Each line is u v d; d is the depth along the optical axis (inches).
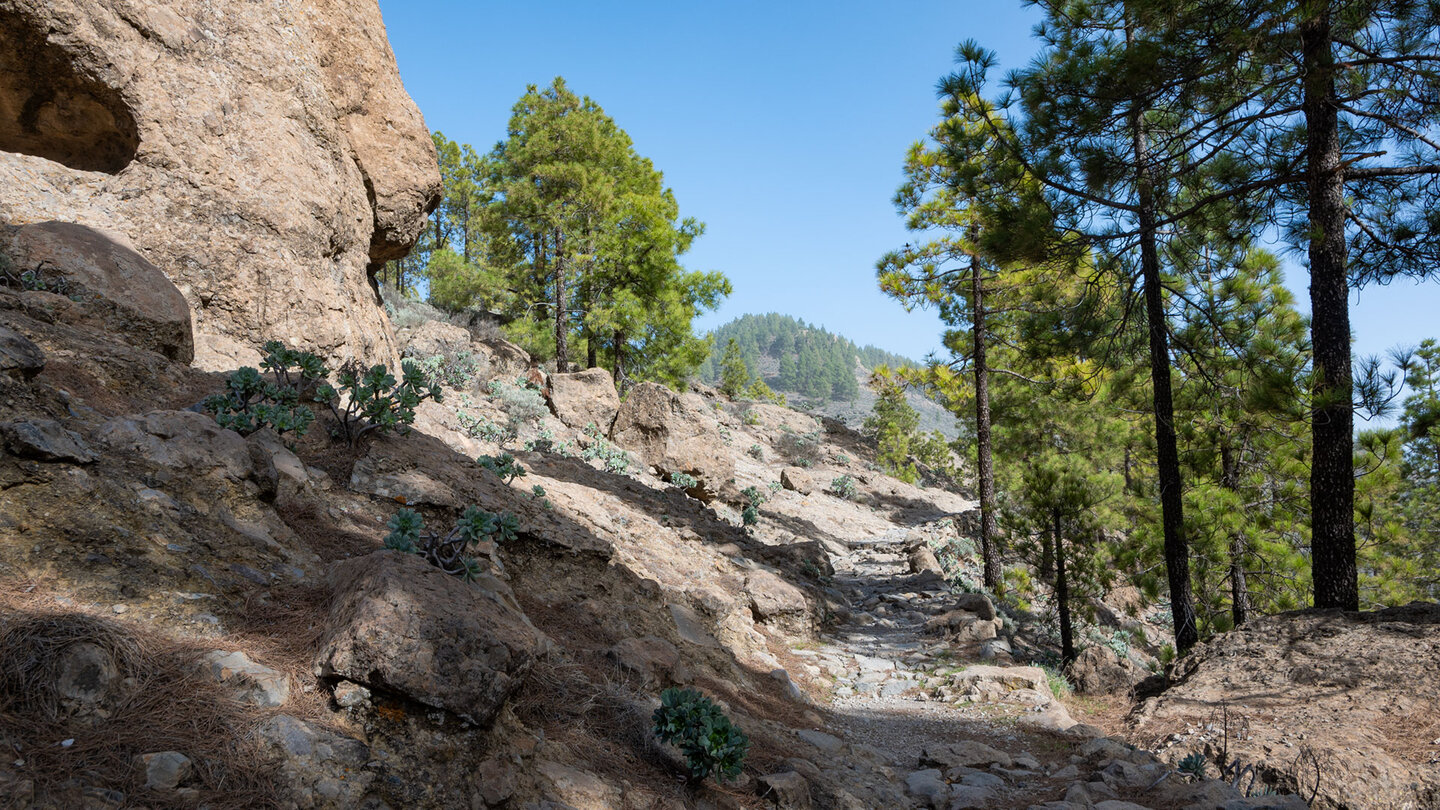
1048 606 580.1
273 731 127.3
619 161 1251.2
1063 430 829.2
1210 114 416.5
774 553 569.0
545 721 180.5
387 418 288.7
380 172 510.9
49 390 190.7
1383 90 390.9
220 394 251.8
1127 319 499.5
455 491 285.7
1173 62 373.4
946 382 866.1
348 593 157.6
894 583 666.8
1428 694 299.3
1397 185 414.0
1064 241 442.9
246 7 412.2
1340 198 390.9
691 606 371.6
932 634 488.7
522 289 1218.6
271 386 249.0
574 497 442.0
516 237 1218.6
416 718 141.3
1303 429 511.5
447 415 568.7
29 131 351.6
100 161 365.7
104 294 272.7
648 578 356.8
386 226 522.9
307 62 444.1
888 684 380.5
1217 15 358.9
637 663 232.5
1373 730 284.2
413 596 149.9
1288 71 398.9
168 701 125.8
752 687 314.3
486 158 1219.9
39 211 307.4
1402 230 411.5
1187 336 499.2
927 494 1347.2
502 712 160.4
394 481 267.7
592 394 860.0
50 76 334.0
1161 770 261.4
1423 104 383.9
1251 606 543.5
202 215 362.6
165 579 154.6
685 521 516.7
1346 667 331.3
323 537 216.5
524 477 425.7
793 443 1453.0
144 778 110.4
